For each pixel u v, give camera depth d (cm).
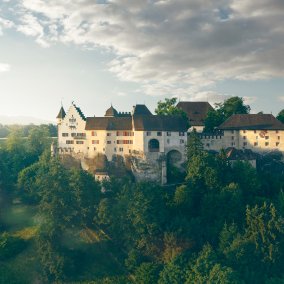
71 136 12394
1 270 7819
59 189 8294
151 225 7806
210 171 9375
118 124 11981
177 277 6719
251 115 12600
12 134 15012
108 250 8406
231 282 6228
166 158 11269
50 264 7575
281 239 7438
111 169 11612
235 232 7638
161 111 12900
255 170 10294
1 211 9938
